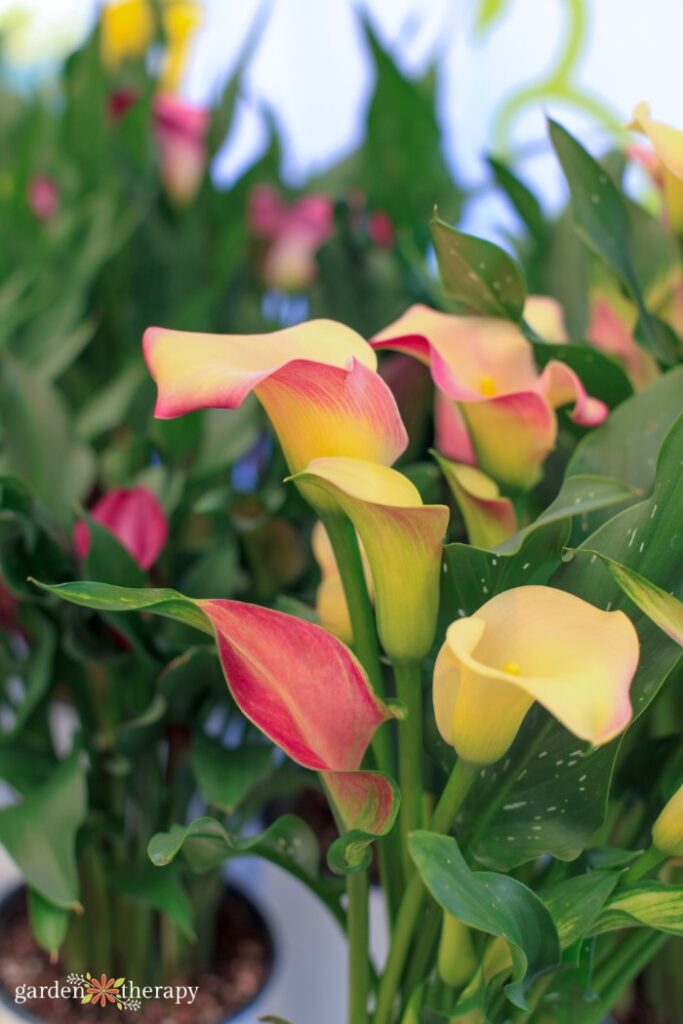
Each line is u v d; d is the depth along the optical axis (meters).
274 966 1.09
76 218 1.29
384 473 0.70
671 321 0.92
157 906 0.94
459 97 2.01
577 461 0.80
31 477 0.99
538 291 1.09
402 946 0.77
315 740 0.72
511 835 0.75
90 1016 1.04
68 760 0.93
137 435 1.16
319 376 0.70
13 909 1.19
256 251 1.37
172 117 1.31
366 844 0.72
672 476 0.73
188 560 1.03
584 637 0.68
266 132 1.43
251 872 1.29
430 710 0.79
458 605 0.76
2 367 1.00
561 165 0.86
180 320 1.09
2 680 1.02
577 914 0.72
